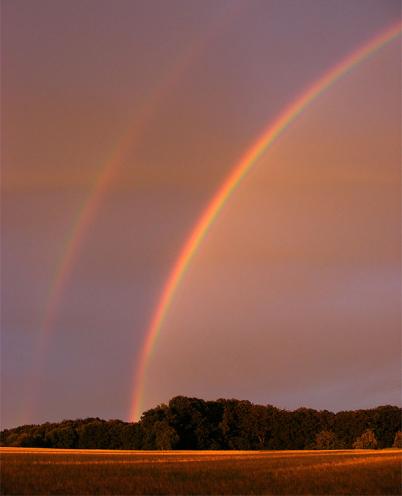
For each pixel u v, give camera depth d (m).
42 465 48.12
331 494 34.28
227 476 42.09
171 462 53.28
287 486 37.31
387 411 132.00
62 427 142.50
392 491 35.12
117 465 49.12
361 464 48.47
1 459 55.88
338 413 135.38
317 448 117.81
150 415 127.12
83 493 34.38
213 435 130.75
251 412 138.12
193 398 136.50
